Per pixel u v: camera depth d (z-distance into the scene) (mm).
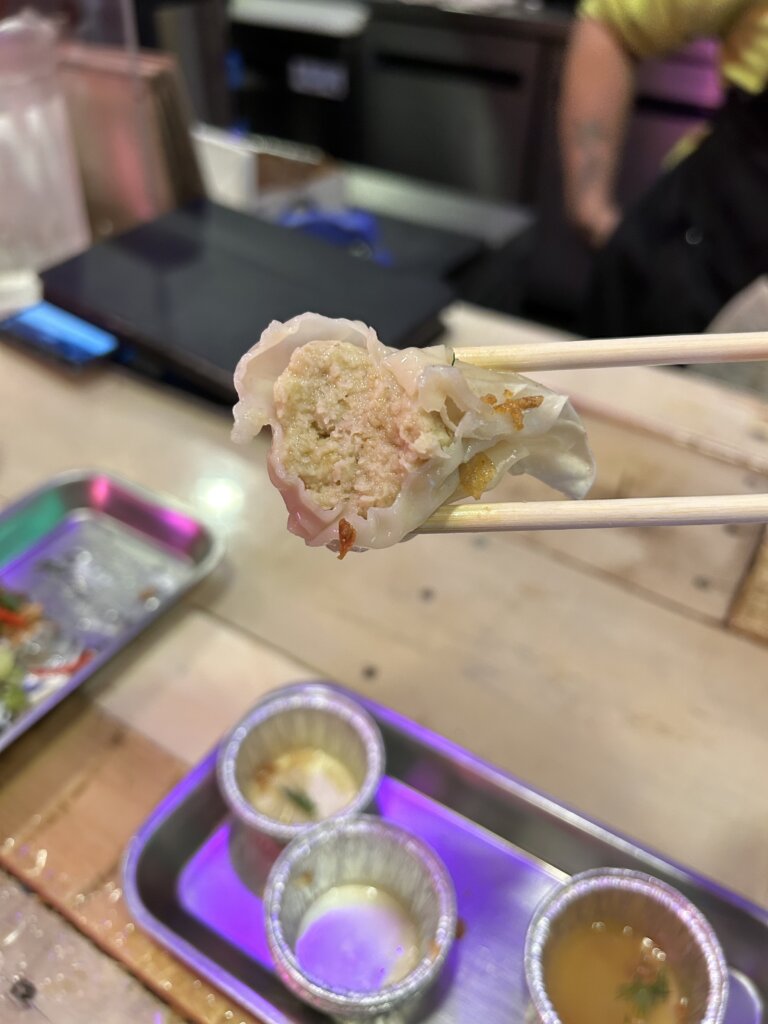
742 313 489
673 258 539
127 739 273
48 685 288
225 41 704
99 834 248
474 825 258
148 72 465
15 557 341
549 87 914
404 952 223
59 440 396
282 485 189
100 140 501
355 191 747
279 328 195
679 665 296
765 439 387
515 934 234
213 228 469
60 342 447
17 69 438
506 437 201
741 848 246
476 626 310
